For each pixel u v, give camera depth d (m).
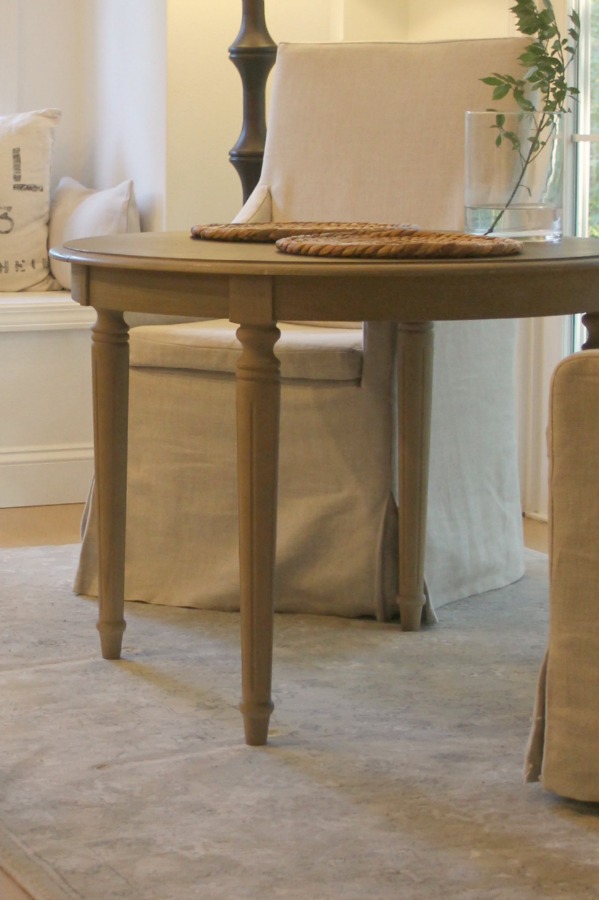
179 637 2.61
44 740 2.08
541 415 3.56
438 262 1.93
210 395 2.69
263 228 2.42
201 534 2.77
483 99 2.84
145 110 3.96
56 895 1.59
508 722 2.18
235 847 1.72
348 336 2.70
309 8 3.97
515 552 3.03
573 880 1.64
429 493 2.76
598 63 3.29
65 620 2.71
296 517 2.71
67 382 3.77
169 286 2.05
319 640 2.59
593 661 1.78
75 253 2.18
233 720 2.18
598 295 2.06
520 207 2.39
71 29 4.44
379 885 1.62
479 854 1.71
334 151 2.98
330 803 1.86
